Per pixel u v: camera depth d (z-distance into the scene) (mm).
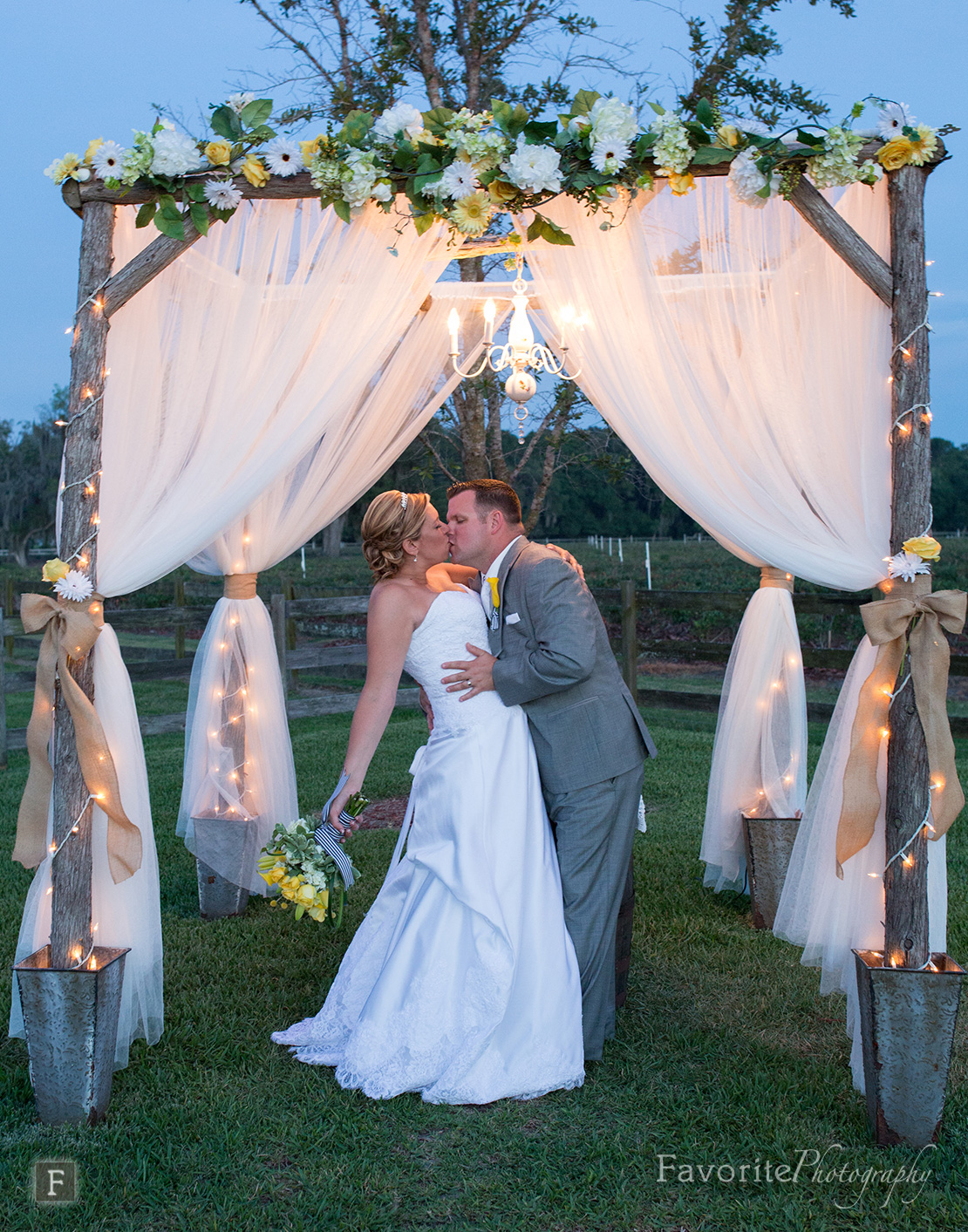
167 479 2865
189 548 2854
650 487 7355
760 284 2805
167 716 8148
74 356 2727
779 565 2785
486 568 3273
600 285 2824
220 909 4223
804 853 2959
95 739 2654
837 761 2844
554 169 2578
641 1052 3023
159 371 2873
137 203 2754
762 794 4199
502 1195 2283
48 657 2695
